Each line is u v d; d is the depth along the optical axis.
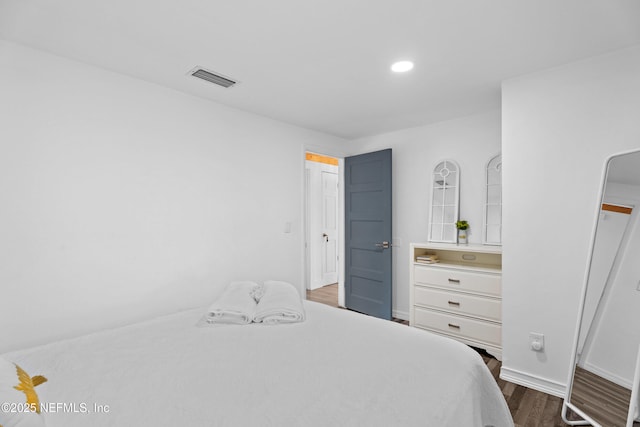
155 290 2.44
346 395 1.13
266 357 1.44
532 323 2.27
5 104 1.83
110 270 2.21
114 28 1.73
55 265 1.99
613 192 1.90
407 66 2.19
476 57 2.07
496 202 3.07
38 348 1.54
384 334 1.74
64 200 2.03
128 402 1.09
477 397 1.33
